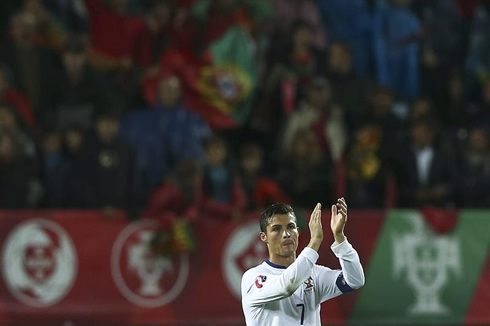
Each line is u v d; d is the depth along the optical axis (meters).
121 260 37.72
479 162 42.59
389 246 39.16
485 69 52.38
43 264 37.34
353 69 49.09
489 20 54.03
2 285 37.06
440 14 53.16
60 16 48.88
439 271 39.25
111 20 47.44
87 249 37.56
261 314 21.94
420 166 42.19
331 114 45.34
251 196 39.78
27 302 37.16
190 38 47.28
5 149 39.22
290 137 44.31
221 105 45.56
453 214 39.41
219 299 38.09
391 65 50.50
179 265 38.03
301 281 20.94
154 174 42.53
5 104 41.16
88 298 37.44
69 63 44.56
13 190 39.12
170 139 42.97
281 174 41.12
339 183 40.66
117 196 39.28
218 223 38.28
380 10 51.00
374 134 42.19
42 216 37.47
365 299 38.91
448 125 48.19
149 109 43.75
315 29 50.16
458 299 39.25
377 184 40.88
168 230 37.84
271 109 46.31
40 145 40.97
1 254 37.12
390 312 38.97
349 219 39.09
